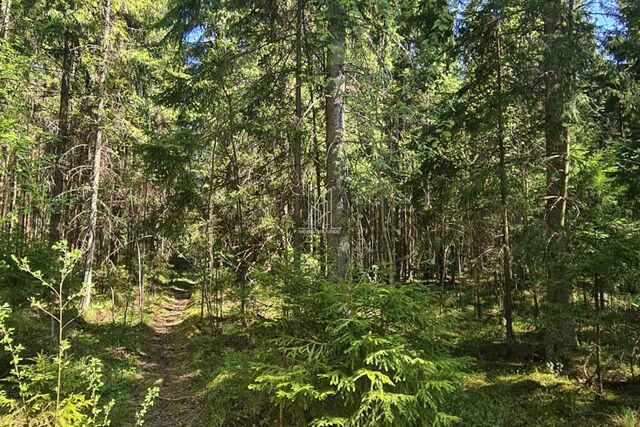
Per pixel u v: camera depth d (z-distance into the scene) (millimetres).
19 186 10367
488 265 14477
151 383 9492
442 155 11477
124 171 15828
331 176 7551
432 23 10312
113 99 14891
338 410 5965
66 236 17641
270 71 10141
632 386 8484
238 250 13297
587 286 8133
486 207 10930
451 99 11602
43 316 10445
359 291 6035
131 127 14859
